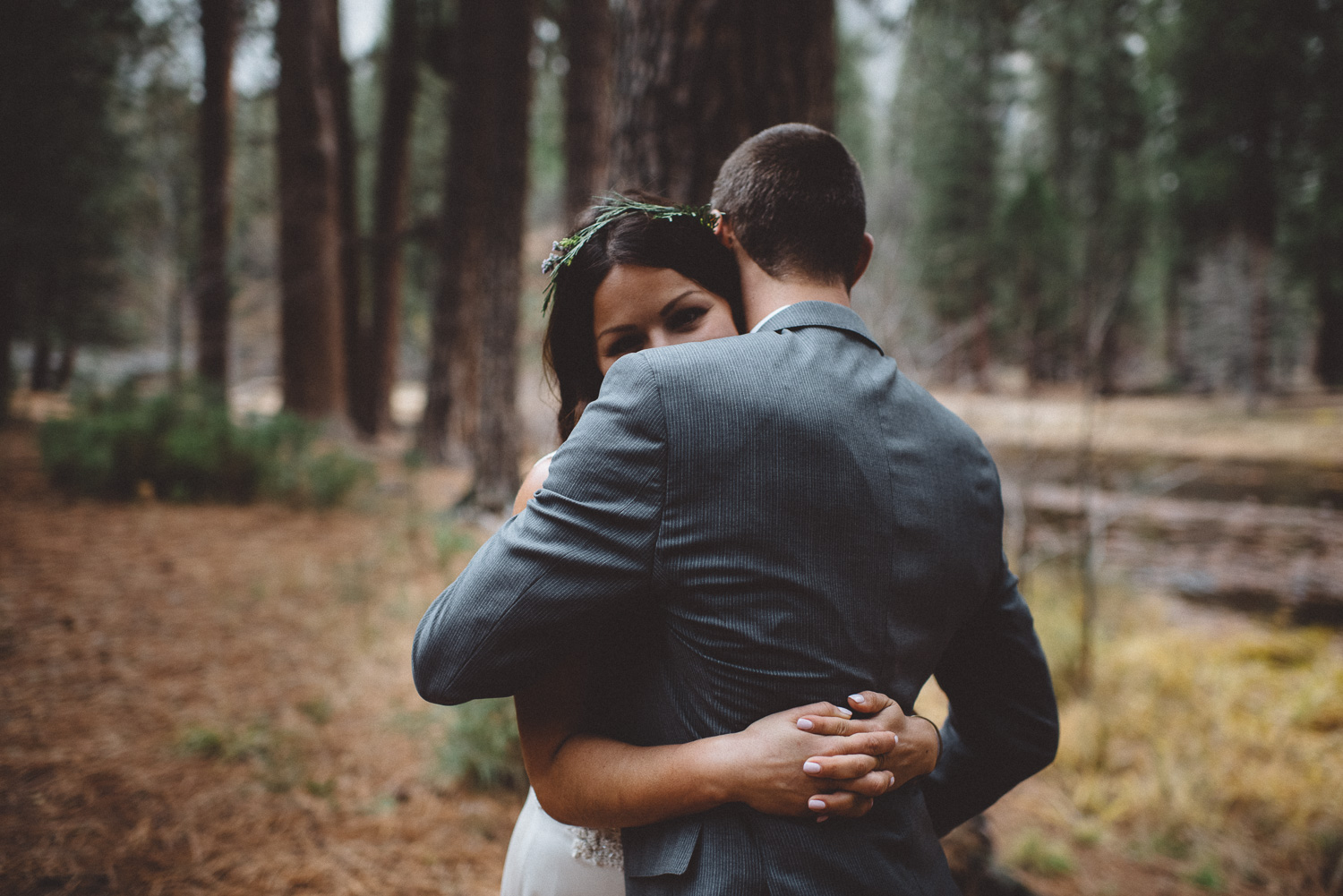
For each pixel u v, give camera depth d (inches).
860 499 35.6
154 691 137.8
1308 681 193.9
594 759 38.3
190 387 369.4
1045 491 405.1
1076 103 317.4
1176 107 922.7
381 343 618.8
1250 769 151.9
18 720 120.8
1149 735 166.6
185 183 459.5
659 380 35.7
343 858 97.7
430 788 117.4
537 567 34.3
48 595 176.9
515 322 318.7
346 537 263.6
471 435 505.4
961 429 43.0
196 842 96.5
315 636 171.2
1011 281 1006.4
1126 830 133.3
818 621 34.7
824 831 35.0
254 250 595.2
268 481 309.7
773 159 43.3
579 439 36.0
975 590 40.9
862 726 34.9
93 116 425.4
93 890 84.7
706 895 34.7
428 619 37.1
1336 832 128.4
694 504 34.6
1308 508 429.4
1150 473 355.9
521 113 323.0
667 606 36.2
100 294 597.9
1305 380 1219.9
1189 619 254.1
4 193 412.8
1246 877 120.4
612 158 102.3
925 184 1195.9
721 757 34.6
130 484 291.6
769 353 37.4
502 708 119.7
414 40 591.5
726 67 93.3
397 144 604.7
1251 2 791.7
